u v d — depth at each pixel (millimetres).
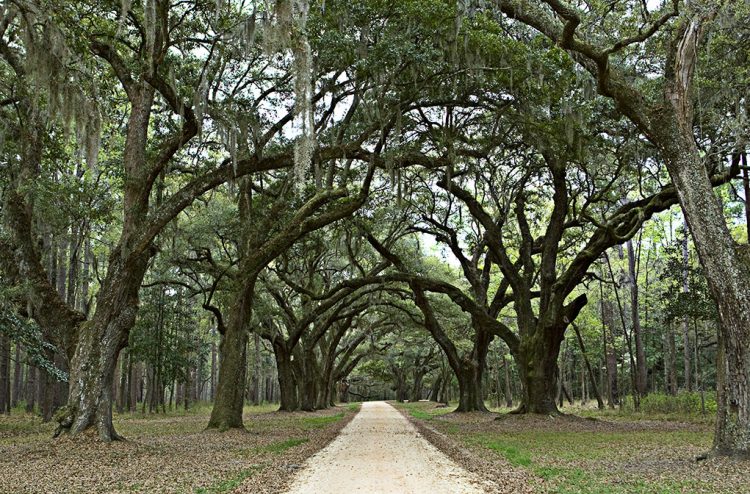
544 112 18562
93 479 9227
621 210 23312
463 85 18141
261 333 35656
